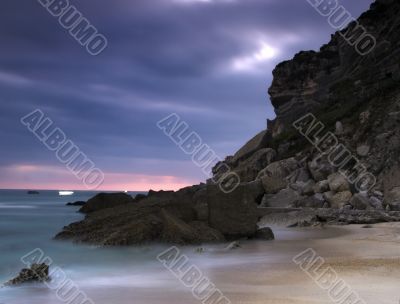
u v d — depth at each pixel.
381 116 51.09
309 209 38.84
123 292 12.53
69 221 40.28
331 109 68.44
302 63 88.56
